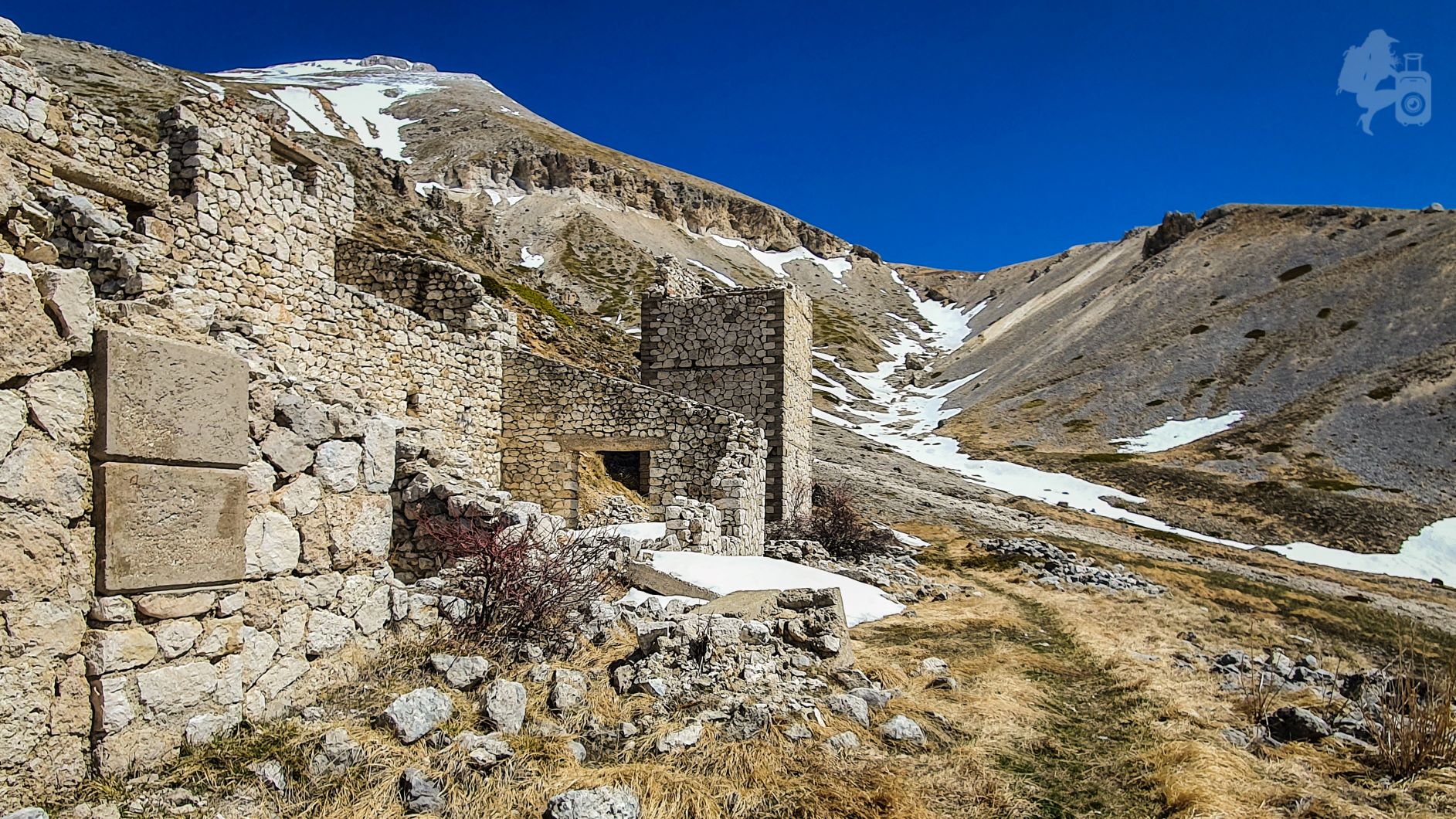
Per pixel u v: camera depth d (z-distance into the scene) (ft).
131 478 16.74
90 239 37.86
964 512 151.23
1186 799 20.93
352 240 67.10
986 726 26.05
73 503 15.90
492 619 25.71
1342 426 301.43
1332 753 25.93
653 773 19.30
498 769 18.53
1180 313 465.47
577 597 29.22
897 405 472.03
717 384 85.40
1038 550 98.73
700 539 52.75
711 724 22.44
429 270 65.87
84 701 15.92
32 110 38.81
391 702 20.47
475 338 63.98
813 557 71.36
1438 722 24.99
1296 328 401.08
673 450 65.62
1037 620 53.52
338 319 52.01
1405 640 82.48
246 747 17.80
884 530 99.35
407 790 17.25
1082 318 524.52
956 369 542.98
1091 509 232.32
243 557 19.21
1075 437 349.00
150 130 61.16
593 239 642.22
